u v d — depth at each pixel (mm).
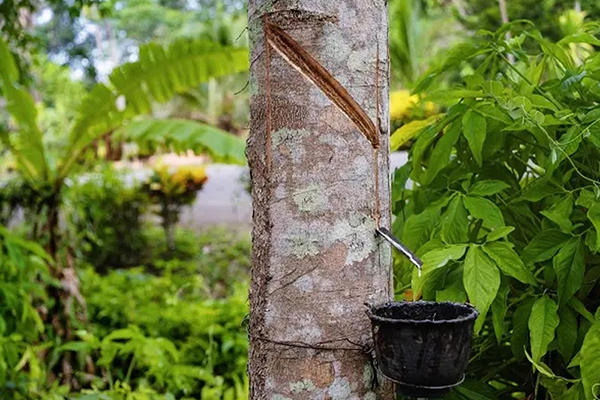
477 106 1761
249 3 1527
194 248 6969
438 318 1473
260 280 1500
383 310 1462
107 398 2523
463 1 7188
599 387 1556
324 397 1468
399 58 7453
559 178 1776
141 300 4512
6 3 4301
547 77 2012
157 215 6984
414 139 2227
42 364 3316
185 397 3074
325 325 1470
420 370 1396
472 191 1753
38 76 9219
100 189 5930
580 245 1649
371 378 1490
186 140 4535
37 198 4000
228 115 17297
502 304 1662
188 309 4020
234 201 10055
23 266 2855
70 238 4113
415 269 1644
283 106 1480
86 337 3100
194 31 15820
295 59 1478
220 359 3498
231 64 4242
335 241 1473
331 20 1472
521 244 1826
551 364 1786
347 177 1479
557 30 5863
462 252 1611
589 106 1792
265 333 1490
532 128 1723
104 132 4277
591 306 1777
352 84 1481
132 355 3521
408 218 1875
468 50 1917
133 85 4105
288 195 1478
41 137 4074
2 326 2664
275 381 1481
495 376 1900
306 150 1473
